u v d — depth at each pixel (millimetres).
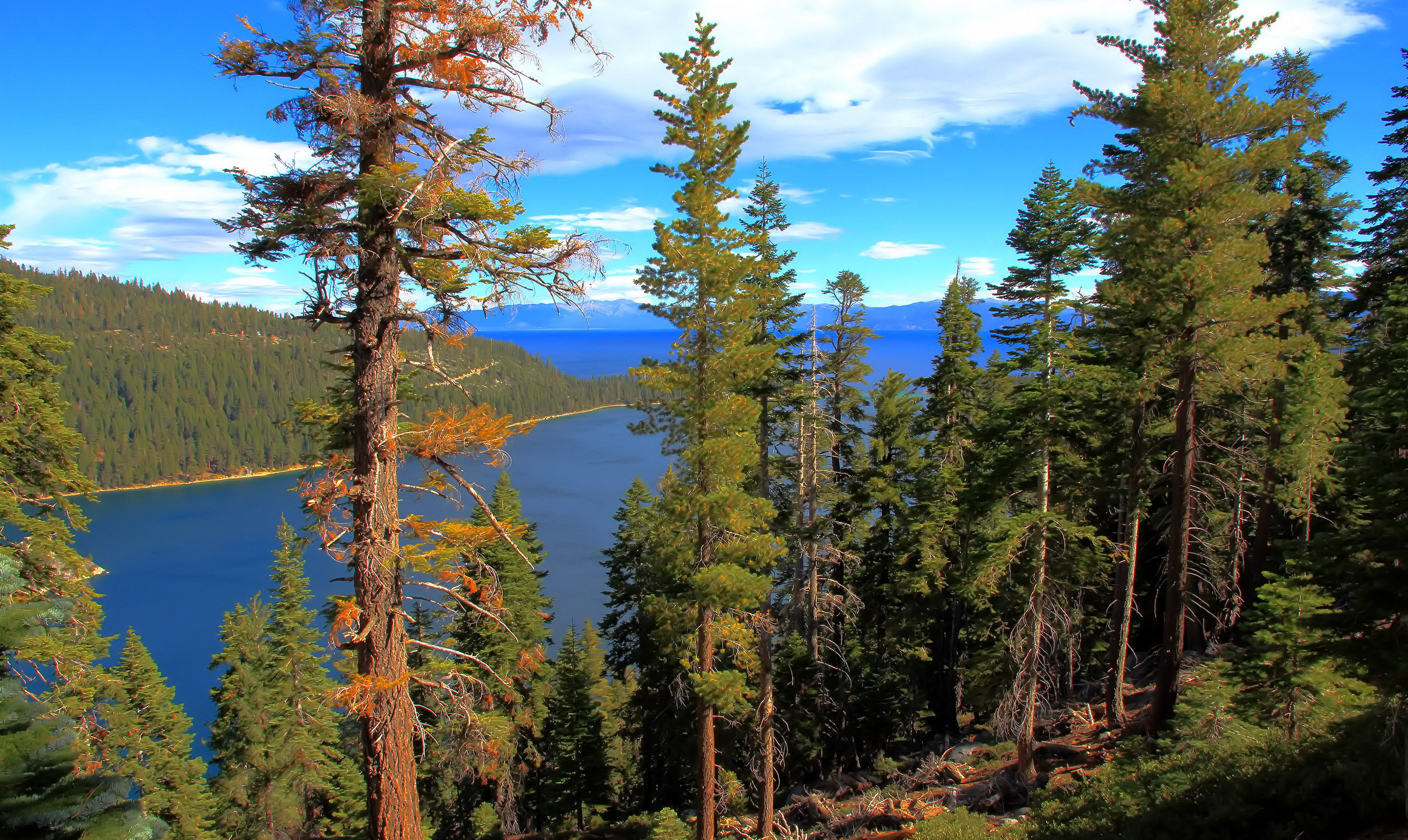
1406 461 8508
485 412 8445
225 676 30781
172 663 56906
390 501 8250
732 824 20297
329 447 8773
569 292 8422
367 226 7855
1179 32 13391
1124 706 19000
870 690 24562
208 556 88312
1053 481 17250
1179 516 14625
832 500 21297
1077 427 16109
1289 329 20391
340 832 32281
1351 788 9219
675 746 24828
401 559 8219
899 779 20734
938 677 27156
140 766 25594
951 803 17203
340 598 8211
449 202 7434
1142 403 15664
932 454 24688
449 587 8805
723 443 14617
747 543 15258
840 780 22375
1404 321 9492
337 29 7742
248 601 70562
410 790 8328
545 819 30328
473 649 26828
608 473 128375
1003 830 14023
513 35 7914
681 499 15125
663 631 16422
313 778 30125
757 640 17828
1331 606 11695
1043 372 15891
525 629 27906
